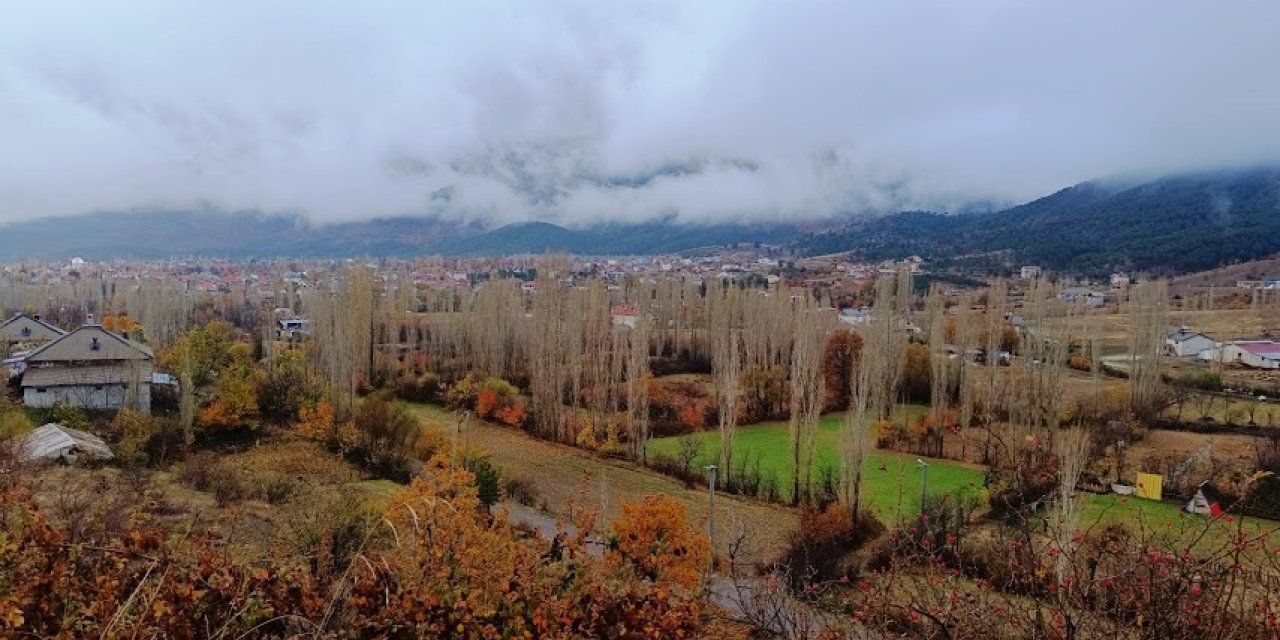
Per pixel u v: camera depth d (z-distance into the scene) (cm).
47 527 481
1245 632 409
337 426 3441
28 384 3416
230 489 2322
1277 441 2761
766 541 2361
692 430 4109
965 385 3566
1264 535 460
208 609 476
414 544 561
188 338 4194
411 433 3397
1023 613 455
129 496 1538
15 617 408
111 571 492
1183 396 3806
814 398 3322
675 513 1336
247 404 3531
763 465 3484
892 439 3578
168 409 3588
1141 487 2209
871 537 2238
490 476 2611
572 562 541
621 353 4325
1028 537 505
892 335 4094
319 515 1265
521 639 472
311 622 476
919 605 495
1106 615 437
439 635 472
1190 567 429
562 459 3638
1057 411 3089
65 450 2661
